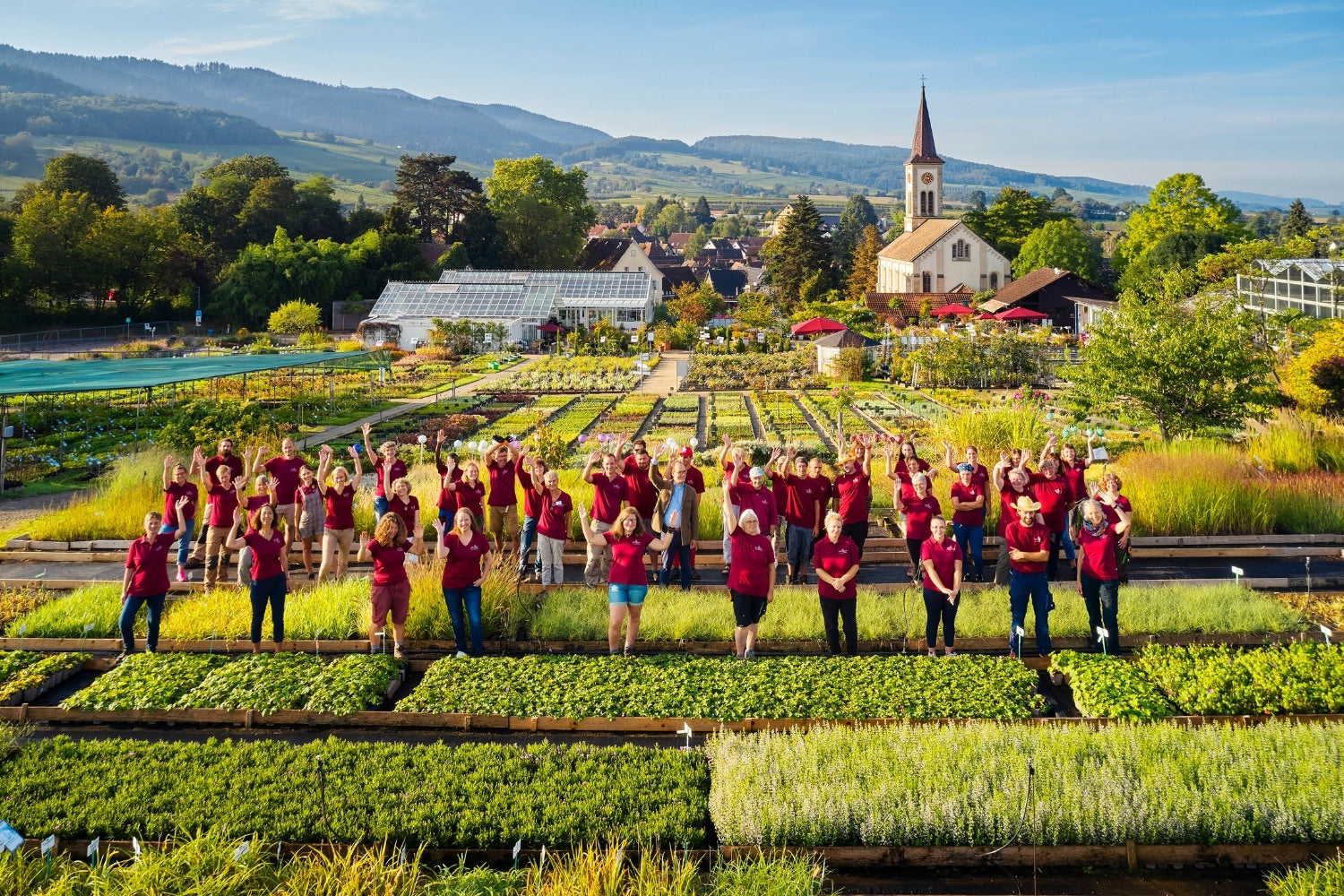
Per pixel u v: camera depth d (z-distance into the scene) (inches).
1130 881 371.2
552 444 1228.5
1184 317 1164.5
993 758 421.1
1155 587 673.0
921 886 369.7
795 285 4569.4
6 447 1386.6
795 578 703.1
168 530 600.1
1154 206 3823.8
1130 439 1334.9
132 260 3890.3
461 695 511.5
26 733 488.4
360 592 662.5
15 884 352.2
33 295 3732.8
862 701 495.8
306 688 518.9
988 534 828.0
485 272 3870.6
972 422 1101.1
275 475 745.0
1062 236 4069.9
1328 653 528.4
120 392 1957.4
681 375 2488.9
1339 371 1277.1
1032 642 596.7
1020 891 366.0
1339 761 413.7
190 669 550.3
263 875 360.5
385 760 443.5
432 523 838.5
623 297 3698.3
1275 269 2026.3
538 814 399.5
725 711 489.4
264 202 4495.6
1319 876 352.8
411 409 1915.6
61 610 652.7
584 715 492.1
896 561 792.9
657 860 373.7
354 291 4160.9
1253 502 852.0
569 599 660.7
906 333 2763.3
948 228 4055.1
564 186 5354.3
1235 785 401.1
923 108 4702.3
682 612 629.9
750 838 384.5
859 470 698.2
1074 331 3358.8
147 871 350.6
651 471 695.1
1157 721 468.4
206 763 444.1
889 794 397.7
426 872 373.4
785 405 1930.4
